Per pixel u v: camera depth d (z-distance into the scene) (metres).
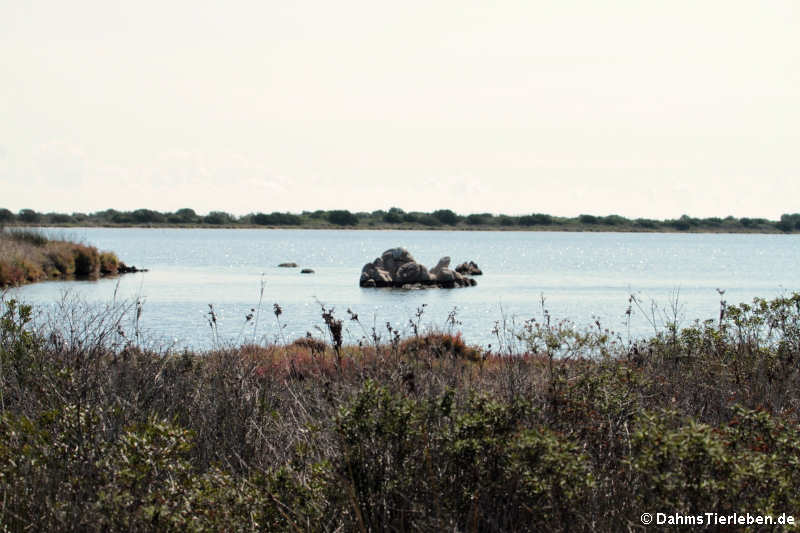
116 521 7.07
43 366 12.02
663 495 6.99
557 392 10.16
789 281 114.94
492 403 8.40
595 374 10.63
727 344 14.71
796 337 15.17
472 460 7.86
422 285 100.31
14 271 82.19
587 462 8.48
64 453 8.45
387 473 8.22
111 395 11.29
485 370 14.58
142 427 8.79
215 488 8.31
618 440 9.32
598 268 153.38
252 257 181.50
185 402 12.41
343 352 17.14
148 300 69.06
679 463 6.97
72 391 10.72
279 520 8.09
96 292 74.31
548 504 7.54
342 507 8.01
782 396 12.34
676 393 12.19
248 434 11.21
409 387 10.54
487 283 108.62
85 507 7.43
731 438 8.12
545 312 16.39
